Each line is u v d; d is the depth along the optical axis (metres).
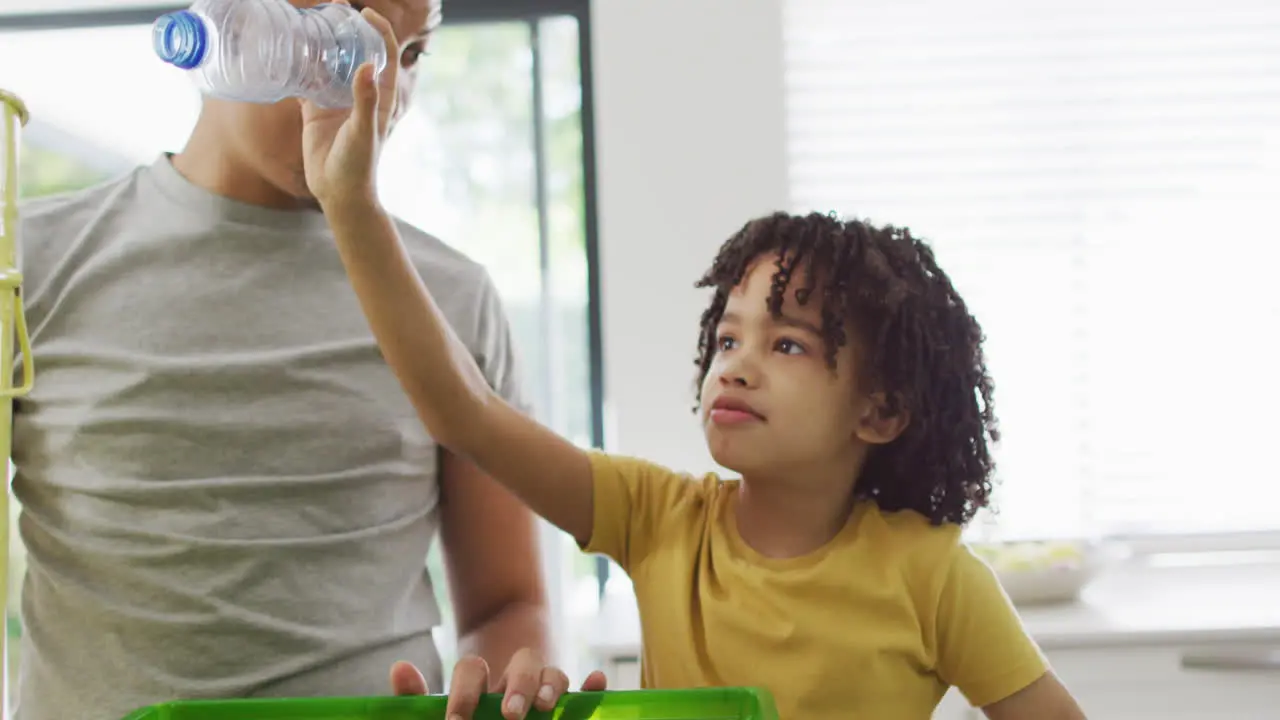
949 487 0.94
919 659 0.86
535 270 2.20
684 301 1.88
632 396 1.89
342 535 0.97
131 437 0.94
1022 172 1.95
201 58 0.68
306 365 0.98
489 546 1.13
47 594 0.96
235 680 0.92
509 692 0.68
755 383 0.86
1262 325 1.93
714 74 1.88
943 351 0.94
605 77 1.89
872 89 1.95
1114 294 1.95
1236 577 1.92
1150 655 1.54
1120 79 1.93
